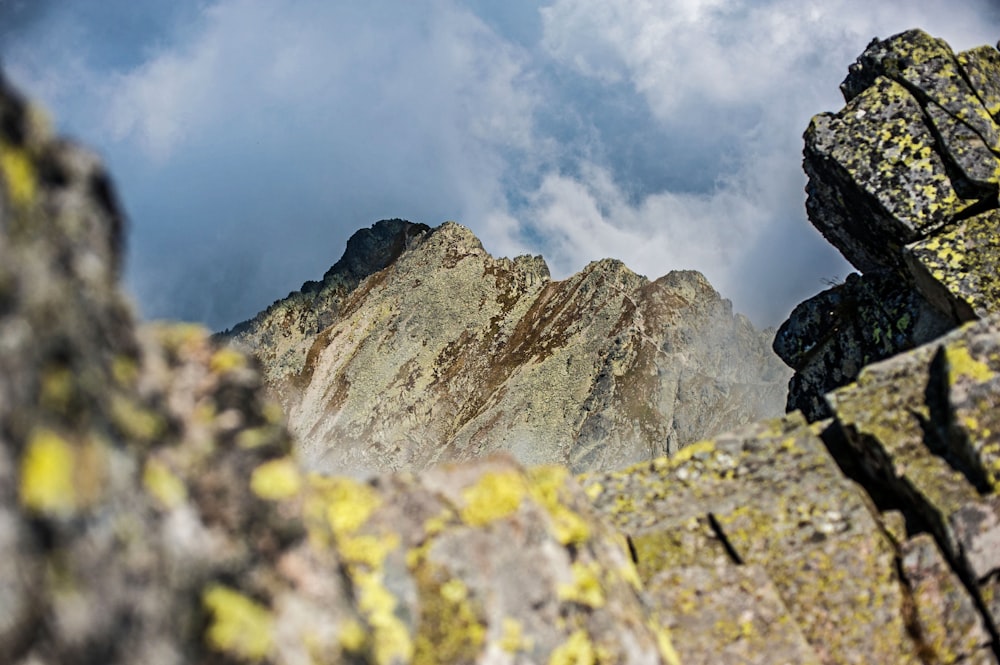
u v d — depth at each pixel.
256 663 6.25
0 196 5.77
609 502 12.01
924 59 22.64
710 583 10.77
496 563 8.77
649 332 170.38
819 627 10.67
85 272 6.21
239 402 7.33
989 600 10.68
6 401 5.40
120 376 6.39
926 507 11.23
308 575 6.91
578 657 8.52
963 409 11.52
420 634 8.38
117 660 5.49
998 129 21.64
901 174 21.72
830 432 12.78
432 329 199.75
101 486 5.79
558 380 170.62
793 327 26.06
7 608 5.05
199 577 6.33
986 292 19.61
